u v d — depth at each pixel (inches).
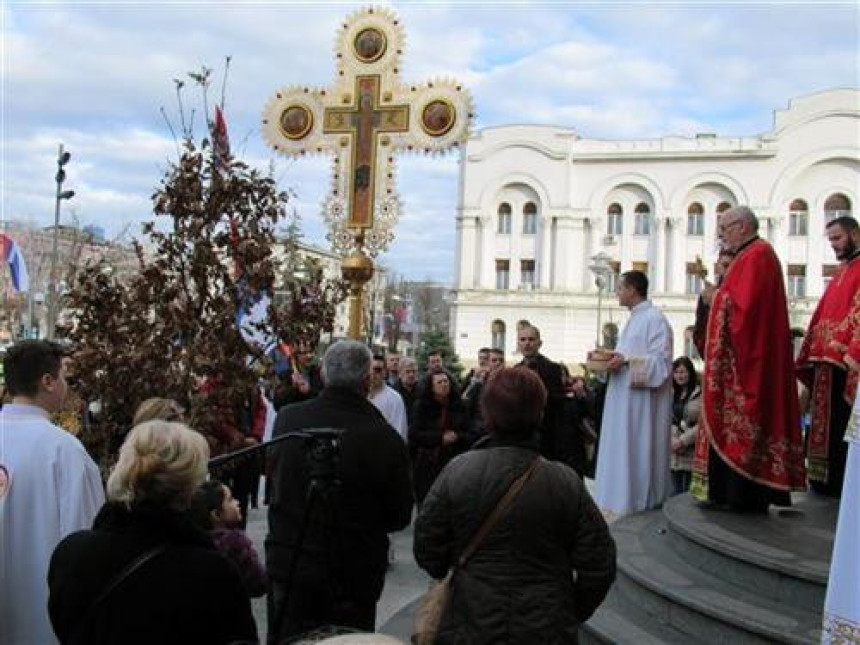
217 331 237.8
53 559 104.0
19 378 144.3
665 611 183.9
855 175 1744.6
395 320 1904.5
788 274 1779.0
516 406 123.8
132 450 103.9
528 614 114.0
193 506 150.1
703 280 261.3
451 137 435.8
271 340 254.1
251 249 238.8
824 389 251.3
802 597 168.4
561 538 118.8
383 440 157.0
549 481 119.6
